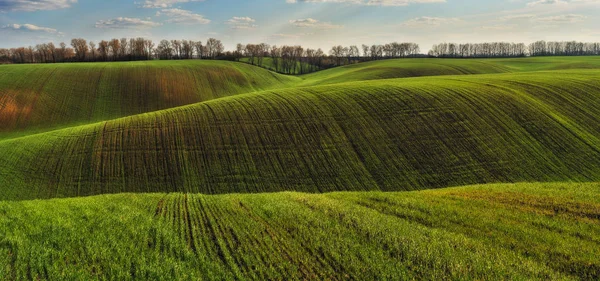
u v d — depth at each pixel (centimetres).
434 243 1453
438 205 1939
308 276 1252
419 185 3334
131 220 1723
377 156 3756
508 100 4797
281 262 1345
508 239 1496
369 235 1548
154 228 1628
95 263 1309
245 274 1268
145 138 4172
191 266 1317
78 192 3303
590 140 3916
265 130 4294
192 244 1505
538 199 1992
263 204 2033
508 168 3516
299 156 3781
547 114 4434
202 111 4944
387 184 3353
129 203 2066
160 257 1362
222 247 1452
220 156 3809
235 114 4759
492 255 1356
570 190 2192
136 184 3412
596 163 3550
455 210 1848
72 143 4091
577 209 1806
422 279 1212
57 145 4047
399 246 1439
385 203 2033
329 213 1845
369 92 5325
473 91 5175
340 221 1734
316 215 1823
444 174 3462
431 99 4891
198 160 3750
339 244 1473
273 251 1431
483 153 3738
